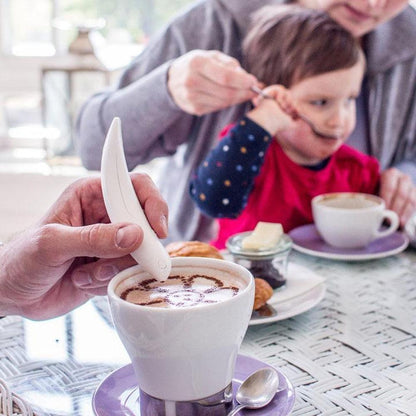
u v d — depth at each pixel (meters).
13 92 3.86
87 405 0.48
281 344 0.59
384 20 1.14
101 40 3.50
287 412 0.43
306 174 1.12
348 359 0.56
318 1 1.16
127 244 0.44
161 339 0.40
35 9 3.77
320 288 0.71
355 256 0.82
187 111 1.08
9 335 0.61
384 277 0.77
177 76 1.06
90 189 0.57
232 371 0.44
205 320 0.39
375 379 0.52
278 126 1.04
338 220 0.85
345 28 1.12
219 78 1.01
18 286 0.52
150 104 1.12
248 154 1.03
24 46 3.83
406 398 0.49
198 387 0.42
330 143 1.12
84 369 0.54
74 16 3.75
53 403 0.49
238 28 1.23
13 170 3.31
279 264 0.71
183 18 1.27
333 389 0.51
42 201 2.68
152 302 0.43
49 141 3.60
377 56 1.20
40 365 0.55
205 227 1.25
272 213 1.11
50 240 0.46
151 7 3.68
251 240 0.72
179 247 0.71
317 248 0.87
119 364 0.55
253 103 1.12
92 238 0.44
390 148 1.28
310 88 1.08
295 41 1.09
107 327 0.62
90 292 0.58
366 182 1.16
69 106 3.55
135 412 0.45
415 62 1.24
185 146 1.28
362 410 0.48
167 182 1.36
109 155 0.45
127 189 0.45
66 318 0.65
